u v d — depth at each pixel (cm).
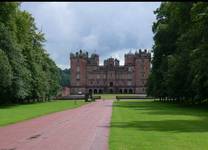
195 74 5378
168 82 6631
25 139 2248
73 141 2147
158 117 4088
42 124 3322
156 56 7969
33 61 8669
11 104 8575
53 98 13362
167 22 7819
